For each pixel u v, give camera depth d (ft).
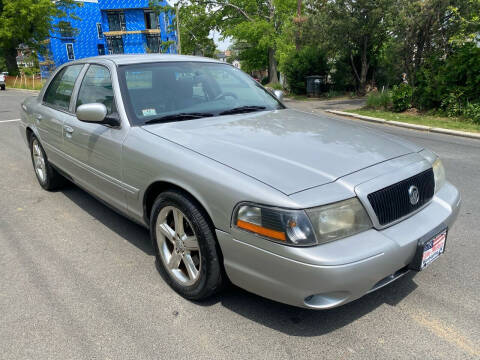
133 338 7.89
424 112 37.78
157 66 11.88
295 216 6.77
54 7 131.03
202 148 8.69
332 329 8.10
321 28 54.75
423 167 8.72
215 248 8.11
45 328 8.23
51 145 14.53
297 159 8.07
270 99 13.32
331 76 65.72
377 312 8.63
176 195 8.57
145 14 167.02
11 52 130.41
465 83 34.24
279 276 7.04
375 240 7.22
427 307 8.78
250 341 7.77
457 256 10.99
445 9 34.63
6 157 22.81
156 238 9.62
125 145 9.96
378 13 48.70
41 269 10.55
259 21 90.02
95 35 172.14
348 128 10.58
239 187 7.39
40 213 14.38
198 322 8.34
